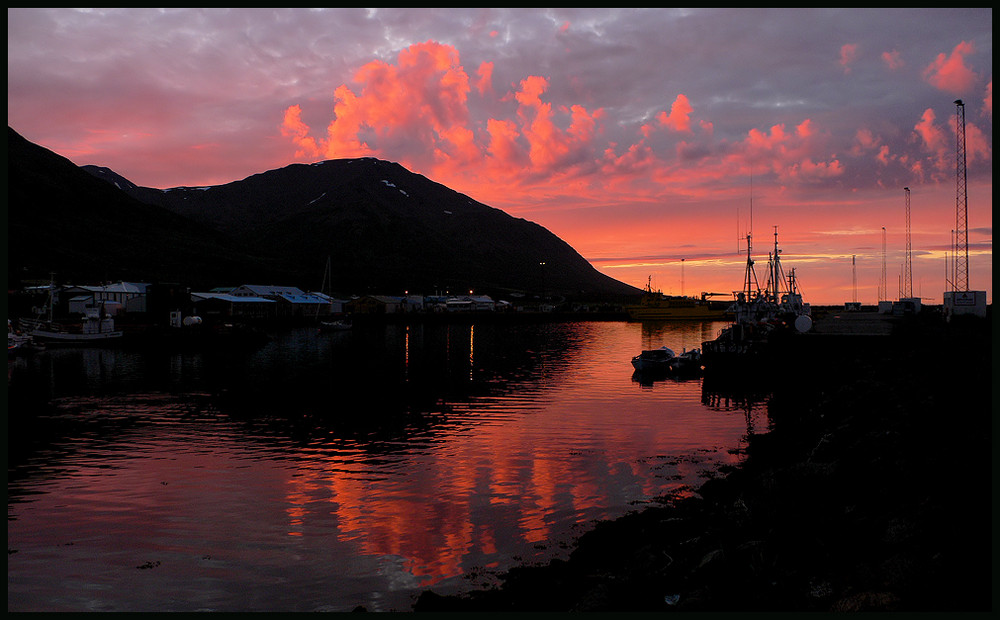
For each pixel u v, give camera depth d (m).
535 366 77.06
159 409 46.09
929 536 13.34
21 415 43.56
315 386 58.91
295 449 33.09
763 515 17.31
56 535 20.72
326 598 16.22
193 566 18.25
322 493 25.25
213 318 131.38
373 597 16.22
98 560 18.72
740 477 25.38
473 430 38.19
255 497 24.72
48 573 17.84
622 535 19.11
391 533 20.77
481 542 19.91
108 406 47.25
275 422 41.03
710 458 30.66
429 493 25.19
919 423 25.27
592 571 16.58
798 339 58.84
